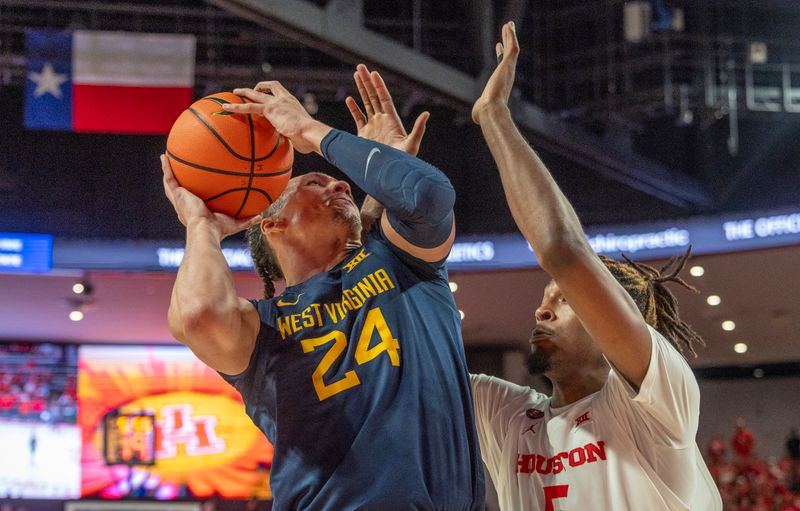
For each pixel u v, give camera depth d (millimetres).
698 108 11711
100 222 13516
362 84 2936
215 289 2260
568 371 2928
